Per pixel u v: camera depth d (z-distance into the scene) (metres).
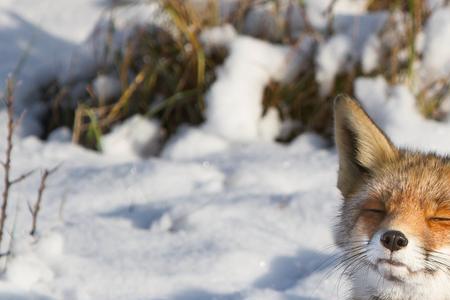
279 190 13.77
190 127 16.48
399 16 16.19
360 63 16.12
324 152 15.27
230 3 17.44
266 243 11.92
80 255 11.35
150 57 16.92
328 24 16.56
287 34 16.84
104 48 17.64
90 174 14.30
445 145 14.74
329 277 10.99
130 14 18.73
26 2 21.08
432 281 8.70
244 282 11.06
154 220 12.68
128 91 16.52
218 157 15.35
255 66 16.33
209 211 12.79
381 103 15.48
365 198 9.52
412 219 8.75
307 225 12.46
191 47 16.86
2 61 18.33
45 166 14.55
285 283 11.12
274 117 16.41
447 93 15.72
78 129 16.09
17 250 10.90
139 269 11.02
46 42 19.31
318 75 16.14
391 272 8.62
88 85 16.83
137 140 16.31
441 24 15.73
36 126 16.91
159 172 14.31
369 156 9.95
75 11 20.77
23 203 12.86
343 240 9.85
